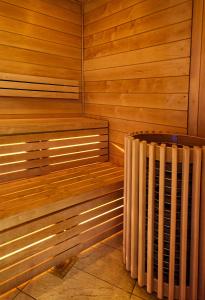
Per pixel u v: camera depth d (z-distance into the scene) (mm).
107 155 2938
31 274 1675
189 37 1978
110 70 2807
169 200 1441
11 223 1501
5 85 2533
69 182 2137
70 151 2562
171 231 1415
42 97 2857
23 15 2674
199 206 1367
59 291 1585
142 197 1514
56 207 1736
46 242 1733
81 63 3234
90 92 3145
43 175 2350
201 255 1410
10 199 1738
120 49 2652
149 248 1524
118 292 1584
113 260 1901
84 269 1796
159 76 2252
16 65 2670
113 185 2141
